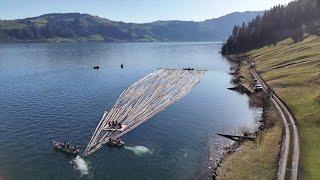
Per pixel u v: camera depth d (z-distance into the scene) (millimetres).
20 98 116938
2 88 135250
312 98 95125
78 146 74500
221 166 64000
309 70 127500
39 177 61094
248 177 58469
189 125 89625
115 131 83812
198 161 67625
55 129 84938
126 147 74000
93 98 117562
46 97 118625
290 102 100000
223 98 120125
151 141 77812
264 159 64000
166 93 127438
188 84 145750
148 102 112875
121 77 165375
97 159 68125
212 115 99062
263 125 86625
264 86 126062
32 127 86125
